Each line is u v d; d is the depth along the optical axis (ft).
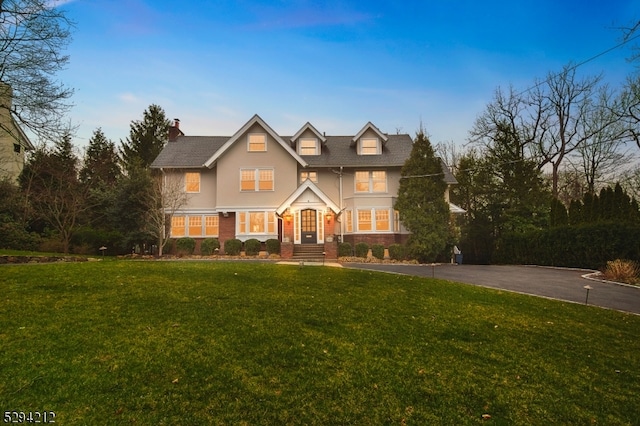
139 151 145.28
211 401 14.53
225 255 77.92
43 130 45.27
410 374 18.08
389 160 88.89
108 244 84.84
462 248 106.11
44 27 42.75
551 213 83.92
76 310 24.22
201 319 23.94
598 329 28.04
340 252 75.72
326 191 88.28
